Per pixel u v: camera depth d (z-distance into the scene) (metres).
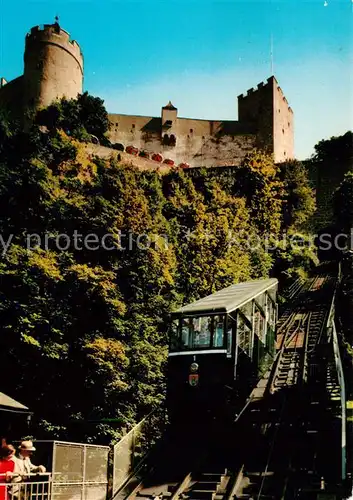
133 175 47.78
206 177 55.03
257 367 23.06
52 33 73.50
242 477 16.50
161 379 31.62
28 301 32.31
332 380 23.27
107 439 27.45
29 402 29.06
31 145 47.88
